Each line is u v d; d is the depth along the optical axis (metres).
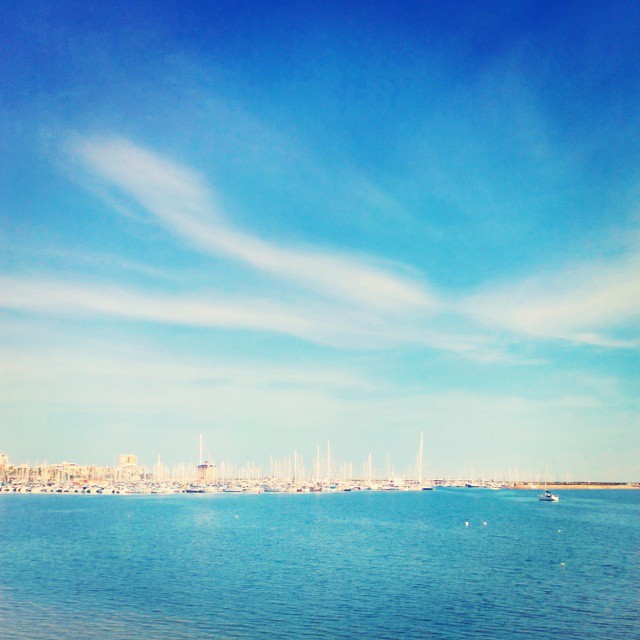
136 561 92.12
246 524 151.75
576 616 61.31
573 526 153.75
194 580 77.44
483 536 128.75
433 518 177.12
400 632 55.91
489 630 56.75
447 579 79.06
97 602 65.50
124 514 182.12
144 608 63.28
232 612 61.78
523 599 68.06
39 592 70.19
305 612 62.19
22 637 53.62
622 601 67.38
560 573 84.00
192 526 145.25
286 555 99.00
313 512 197.50
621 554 102.25
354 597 68.50
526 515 192.25
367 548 108.25
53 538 120.31
